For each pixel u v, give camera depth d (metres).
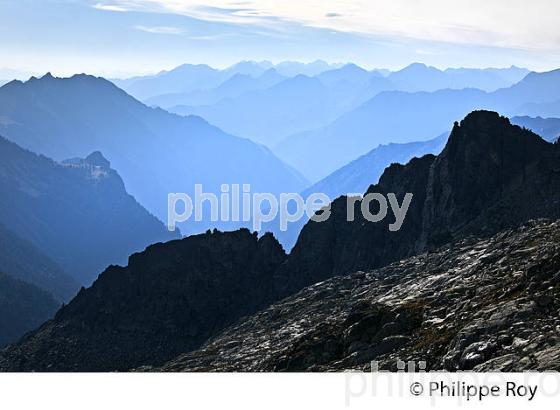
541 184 164.12
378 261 181.00
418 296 71.81
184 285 182.12
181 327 171.88
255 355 85.31
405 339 57.19
